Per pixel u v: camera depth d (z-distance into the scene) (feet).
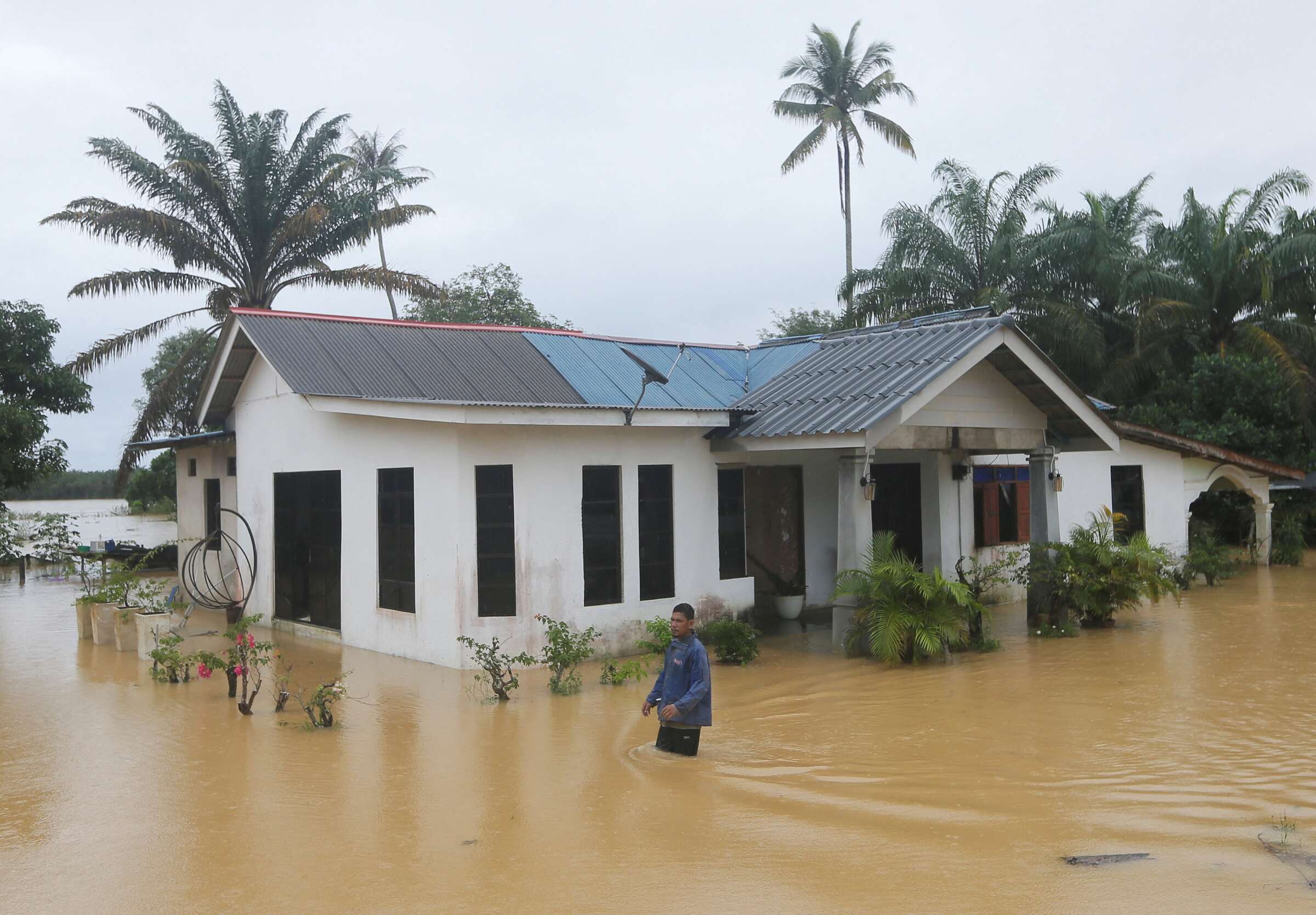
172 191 92.27
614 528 43.47
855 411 41.47
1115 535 62.95
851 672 38.81
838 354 51.52
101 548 87.61
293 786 24.62
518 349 50.83
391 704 33.73
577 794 23.65
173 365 129.39
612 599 43.24
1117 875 17.94
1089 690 34.35
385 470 43.68
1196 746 26.84
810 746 27.96
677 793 23.65
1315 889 17.10
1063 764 25.41
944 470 54.13
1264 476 75.87
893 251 105.91
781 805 22.53
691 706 26.45
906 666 39.83
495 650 35.86
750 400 48.65
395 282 97.45
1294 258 96.22
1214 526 88.28
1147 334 99.30
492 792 23.90
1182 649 41.83
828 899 17.24
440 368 47.29
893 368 45.01
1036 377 45.83
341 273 97.25
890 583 40.86
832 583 53.21
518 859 19.45
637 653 43.39
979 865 18.61
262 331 46.88
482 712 32.58
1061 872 18.17
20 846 20.77
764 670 39.60
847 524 42.11
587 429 42.47
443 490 40.34
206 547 60.49
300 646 45.96
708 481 46.62
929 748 27.45
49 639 49.75
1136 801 22.25
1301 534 80.48
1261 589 62.39
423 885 18.26
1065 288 104.83
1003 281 103.91
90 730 30.83
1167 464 67.82
